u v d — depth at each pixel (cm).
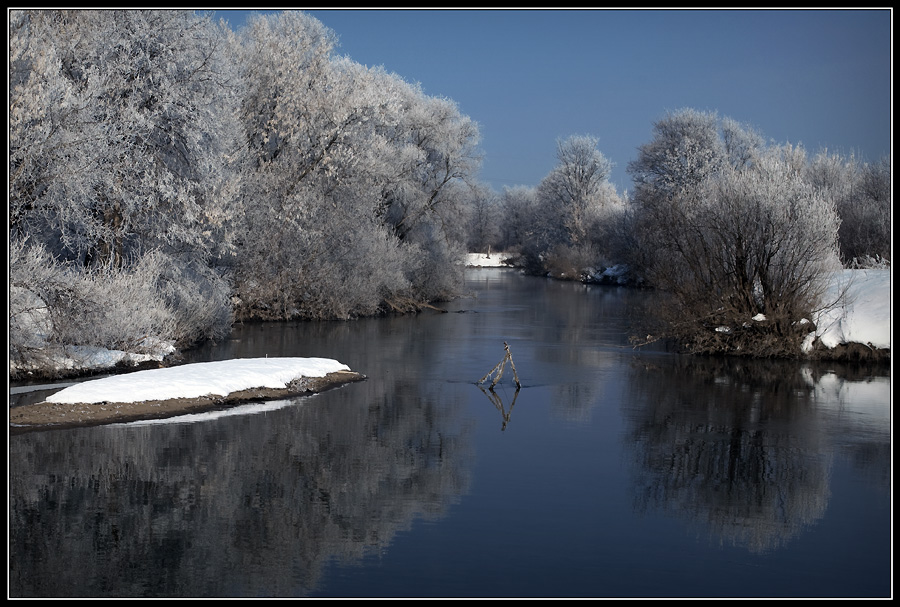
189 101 2664
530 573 962
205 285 2997
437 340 3114
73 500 1187
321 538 1064
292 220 3562
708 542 1062
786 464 1434
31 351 2008
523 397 2030
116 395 1734
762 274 2777
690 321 2823
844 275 2964
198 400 1808
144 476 1302
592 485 1302
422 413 1819
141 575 940
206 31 2781
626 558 1011
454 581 937
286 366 2134
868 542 1071
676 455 1488
